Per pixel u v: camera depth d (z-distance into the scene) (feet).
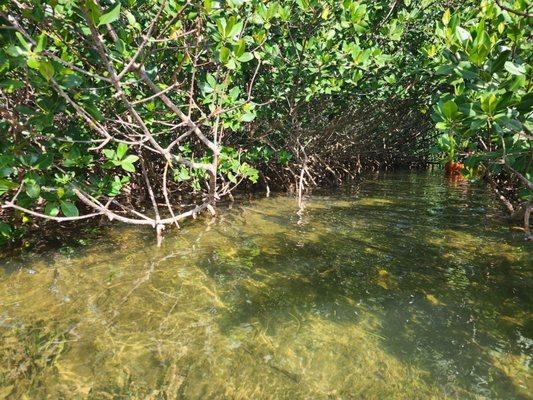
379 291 11.68
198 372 8.13
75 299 10.83
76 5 10.14
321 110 27.35
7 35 9.92
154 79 14.16
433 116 11.13
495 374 8.09
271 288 11.84
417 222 19.47
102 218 18.17
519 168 13.35
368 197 27.25
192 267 13.23
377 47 19.39
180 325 9.78
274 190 29.27
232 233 17.13
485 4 15.56
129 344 8.95
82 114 11.62
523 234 17.19
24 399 7.32
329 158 35.45
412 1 21.94
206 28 13.01
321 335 9.46
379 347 9.01
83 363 8.30
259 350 8.89
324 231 17.65
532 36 11.78
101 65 12.90
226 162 18.74
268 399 7.47
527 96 9.28
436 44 19.33
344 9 16.42
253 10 14.23
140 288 11.59
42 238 15.52
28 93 13.35
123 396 7.44
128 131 17.12
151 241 15.80
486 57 9.86
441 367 8.32
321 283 12.20
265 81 20.74
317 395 7.56
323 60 17.40
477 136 15.97
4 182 10.89
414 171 54.13
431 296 11.34
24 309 10.23
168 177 23.41
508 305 10.80
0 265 12.89
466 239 16.48
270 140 27.17
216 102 16.28
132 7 12.41
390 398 7.49
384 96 25.03
